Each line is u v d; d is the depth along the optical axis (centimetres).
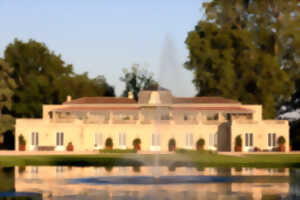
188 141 18800
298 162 14512
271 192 9738
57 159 15075
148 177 11581
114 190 9912
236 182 10869
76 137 18738
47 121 18788
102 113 19775
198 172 12519
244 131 18512
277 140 18650
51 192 9706
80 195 9450
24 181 10956
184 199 9150
